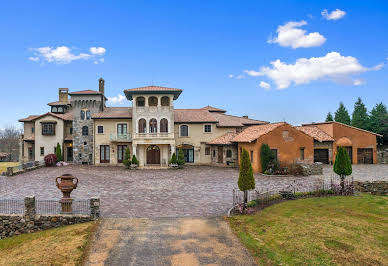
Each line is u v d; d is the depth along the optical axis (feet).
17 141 327.06
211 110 181.78
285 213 50.34
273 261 33.60
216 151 138.21
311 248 36.09
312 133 126.21
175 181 89.45
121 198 65.21
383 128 162.61
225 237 41.04
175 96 142.20
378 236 39.45
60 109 164.35
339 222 45.06
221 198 64.75
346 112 208.33
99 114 141.49
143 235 41.96
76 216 48.60
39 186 80.79
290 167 96.02
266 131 104.12
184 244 38.83
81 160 143.74
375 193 71.46
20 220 48.26
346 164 64.59
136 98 133.18
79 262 34.42
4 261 36.63
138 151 134.62
